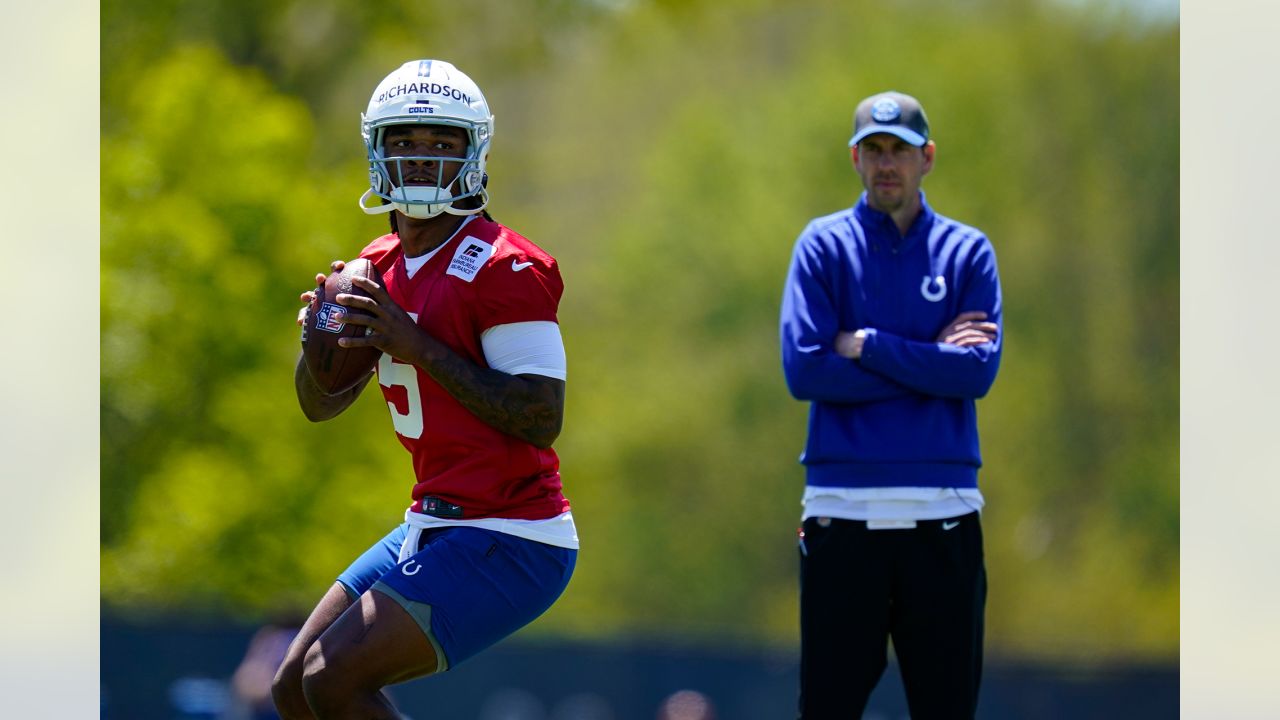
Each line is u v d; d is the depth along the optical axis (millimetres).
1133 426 92562
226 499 46250
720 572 101688
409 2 61406
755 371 99312
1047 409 92750
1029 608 94250
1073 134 89938
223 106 46875
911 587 19219
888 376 19250
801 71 102875
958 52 90812
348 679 14844
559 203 110312
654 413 99812
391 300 15273
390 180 15922
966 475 19438
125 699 51719
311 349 15719
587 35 70438
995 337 19609
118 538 48031
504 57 66438
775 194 97188
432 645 15078
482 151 16094
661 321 101000
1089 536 94062
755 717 60469
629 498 102625
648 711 61438
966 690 19234
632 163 110375
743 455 99688
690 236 99188
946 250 20094
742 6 83625
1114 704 56625
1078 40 90375
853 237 20109
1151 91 89375
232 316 46281
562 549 16031
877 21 94562
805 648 19547
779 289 97500
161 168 46250
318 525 47469
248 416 46344
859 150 20078
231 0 58031
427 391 15734
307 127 49156
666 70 107125
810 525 19594
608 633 103375
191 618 54750
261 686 40469
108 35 53812
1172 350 91688
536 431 15469
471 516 15672
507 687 62094
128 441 47656
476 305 15492
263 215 46531
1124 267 91125
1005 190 89500
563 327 92250
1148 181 89750
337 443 48156
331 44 61281
